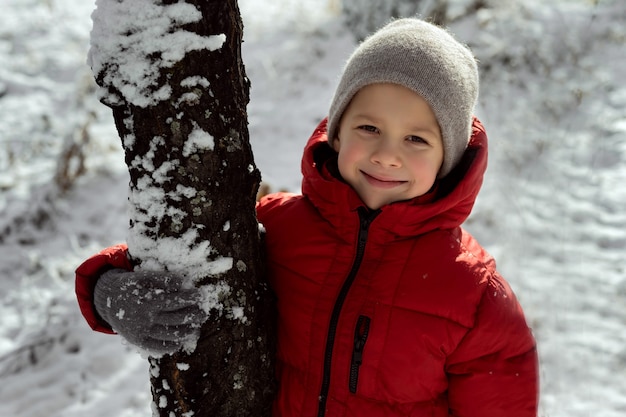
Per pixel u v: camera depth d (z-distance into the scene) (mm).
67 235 3959
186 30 1306
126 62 1314
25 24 6660
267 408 1701
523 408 1641
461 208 1708
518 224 3822
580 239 3744
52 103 5383
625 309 3252
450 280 1624
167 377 1547
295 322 1693
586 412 2723
